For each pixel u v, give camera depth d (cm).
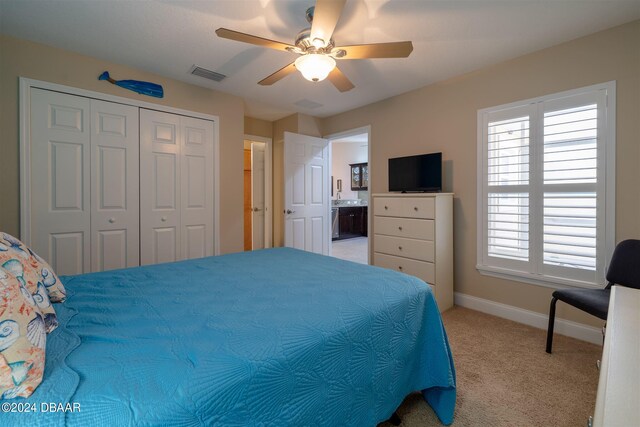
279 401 86
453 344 229
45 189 249
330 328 106
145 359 83
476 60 271
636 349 73
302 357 93
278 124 476
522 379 184
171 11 201
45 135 248
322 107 410
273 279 163
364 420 114
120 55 264
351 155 860
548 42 240
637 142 211
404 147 354
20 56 237
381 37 230
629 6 195
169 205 316
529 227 261
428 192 327
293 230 420
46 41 241
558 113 242
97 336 96
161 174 310
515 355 212
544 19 209
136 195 295
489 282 289
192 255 332
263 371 83
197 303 128
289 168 416
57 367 77
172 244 318
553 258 248
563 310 245
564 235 240
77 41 241
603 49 223
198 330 101
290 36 229
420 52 256
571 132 236
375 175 389
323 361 99
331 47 185
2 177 232
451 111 311
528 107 258
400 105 358
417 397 169
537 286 259
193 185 332
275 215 482
